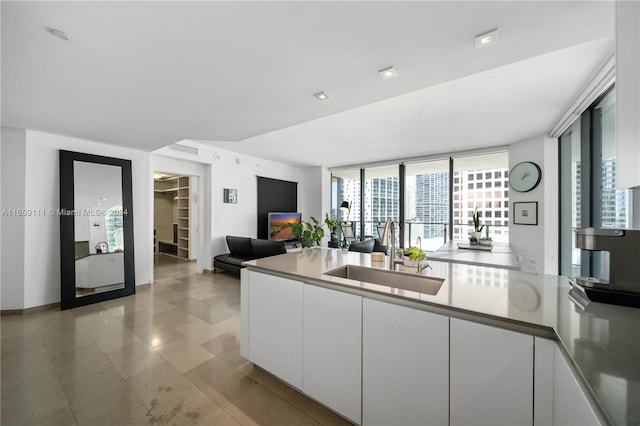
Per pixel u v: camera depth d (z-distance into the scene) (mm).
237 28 1372
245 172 6031
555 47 1533
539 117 3346
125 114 2625
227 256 5184
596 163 2855
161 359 2191
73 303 3355
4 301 3068
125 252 3863
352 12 1255
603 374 673
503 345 1039
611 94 2594
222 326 2834
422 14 1268
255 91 2117
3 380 1904
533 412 983
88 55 1617
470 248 3600
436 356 1200
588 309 1128
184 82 1972
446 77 1896
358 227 7441
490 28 1367
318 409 1655
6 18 1275
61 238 3301
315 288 1640
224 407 1665
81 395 1757
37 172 3197
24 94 2166
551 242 4000
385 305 1353
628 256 1156
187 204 6980
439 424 1193
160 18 1294
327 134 4297
